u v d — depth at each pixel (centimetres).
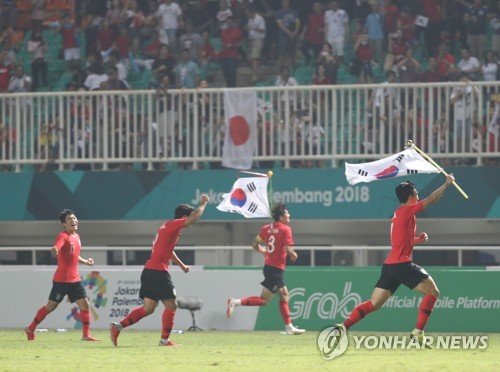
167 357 4194
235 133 7325
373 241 7669
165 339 4944
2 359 4091
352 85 7144
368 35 8344
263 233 5994
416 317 6375
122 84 8425
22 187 7681
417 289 4453
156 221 7794
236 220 7431
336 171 7250
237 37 8600
